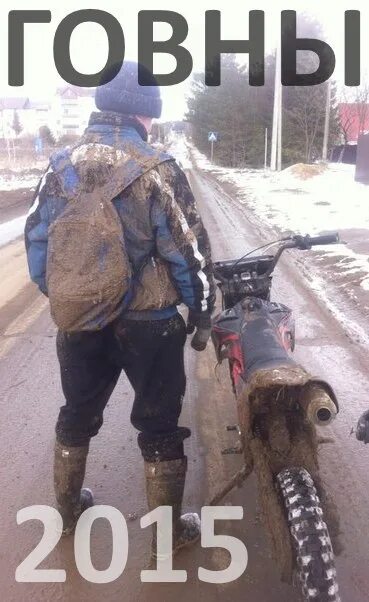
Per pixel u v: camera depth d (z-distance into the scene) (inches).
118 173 105.4
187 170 1897.1
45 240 112.5
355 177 1063.6
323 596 88.7
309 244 151.6
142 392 116.6
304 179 1213.1
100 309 105.0
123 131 109.7
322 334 255.4
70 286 103.8
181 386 118.6
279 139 1662.2
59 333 117.0
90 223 103.4
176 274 109.7
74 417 122.6
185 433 121.7
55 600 115.0
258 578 119.1
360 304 294.7
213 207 768.3
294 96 1855.3
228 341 138.9
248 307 142.8
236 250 446.3
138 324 111.2
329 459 159.3
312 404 97.5
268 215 662.5
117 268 103.4
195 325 119.3
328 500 103.4
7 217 677.9
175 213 106.6
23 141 2593.5
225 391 205.5
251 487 147.3
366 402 192.1
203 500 142.6
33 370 226.8
